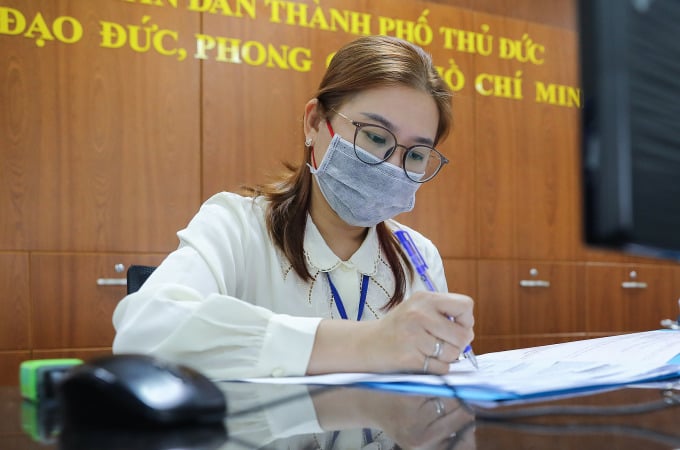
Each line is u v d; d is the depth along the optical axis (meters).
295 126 2.98
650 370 0.70
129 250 2.70
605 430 0.42
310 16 3.03
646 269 3.79
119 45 2.71
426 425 0.45
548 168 3.55
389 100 1.09
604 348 0.91
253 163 2.90
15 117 2.56
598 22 0.32
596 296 3.64
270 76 2.95
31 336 2.55
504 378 0.66
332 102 1.13
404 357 0.73
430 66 1.13
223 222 1.16
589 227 0.32
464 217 3.31
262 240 1.18
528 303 3.46
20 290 2.54
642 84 0.32
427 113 1.11
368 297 1.20
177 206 2.77
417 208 3.20
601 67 0.32
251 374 0.75
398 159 1.11
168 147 2.77
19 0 2.57
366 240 1.23
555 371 0.71
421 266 1.09
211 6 2.85
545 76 3.57
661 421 0.45
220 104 2.85
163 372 0.47
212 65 2.84
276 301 1.16
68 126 2.62
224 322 0.78
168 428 0.44
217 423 0.46
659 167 0.32
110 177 2.68
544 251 3.51
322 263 1.17
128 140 2.71
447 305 0.74
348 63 1.12
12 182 2.55
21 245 2.55
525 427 0.43
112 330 2.66
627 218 0.31
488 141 3.40
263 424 0.46
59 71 2.62
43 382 0.61
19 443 0.41
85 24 2.66
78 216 2.63
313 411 0.51
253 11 2.92
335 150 1.11
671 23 0.32
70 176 2.62
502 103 3.44
